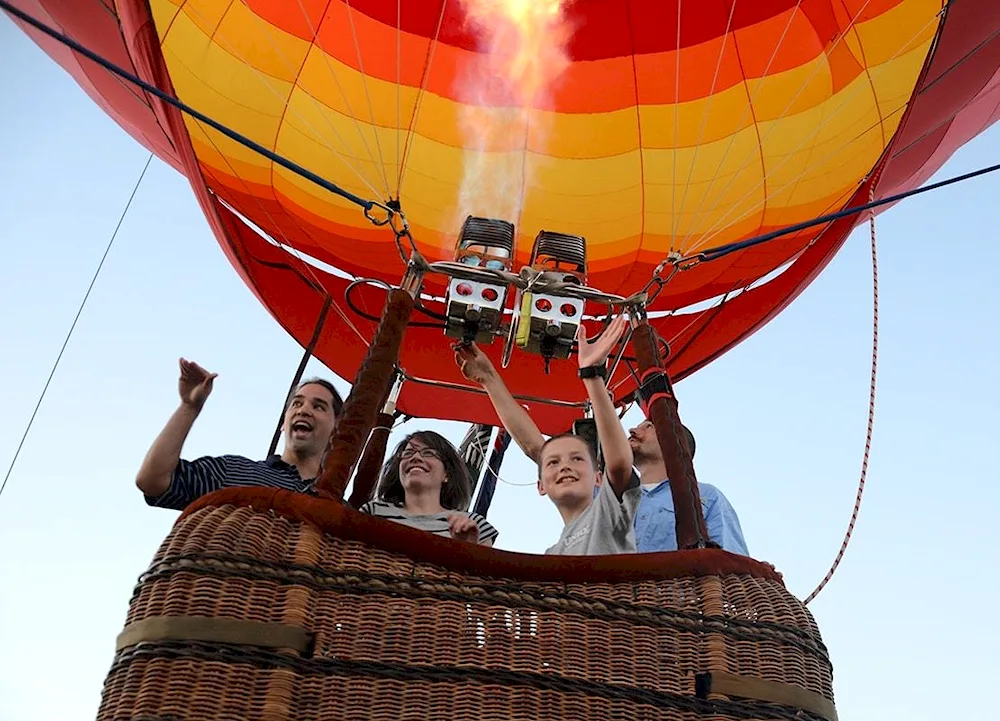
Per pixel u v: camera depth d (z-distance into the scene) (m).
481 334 5.43
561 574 3.66
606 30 8.21
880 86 7.27
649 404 4.48
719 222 7.98
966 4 6.77
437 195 8.23
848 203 6.78
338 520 3.58
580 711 3.43
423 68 8.23
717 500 5.16
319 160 8.01
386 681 3.36
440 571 3.60
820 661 3.78
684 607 3.70
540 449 5.33
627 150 8.23
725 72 8.05
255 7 7.72
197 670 3.27
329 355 7.73
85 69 7.37
